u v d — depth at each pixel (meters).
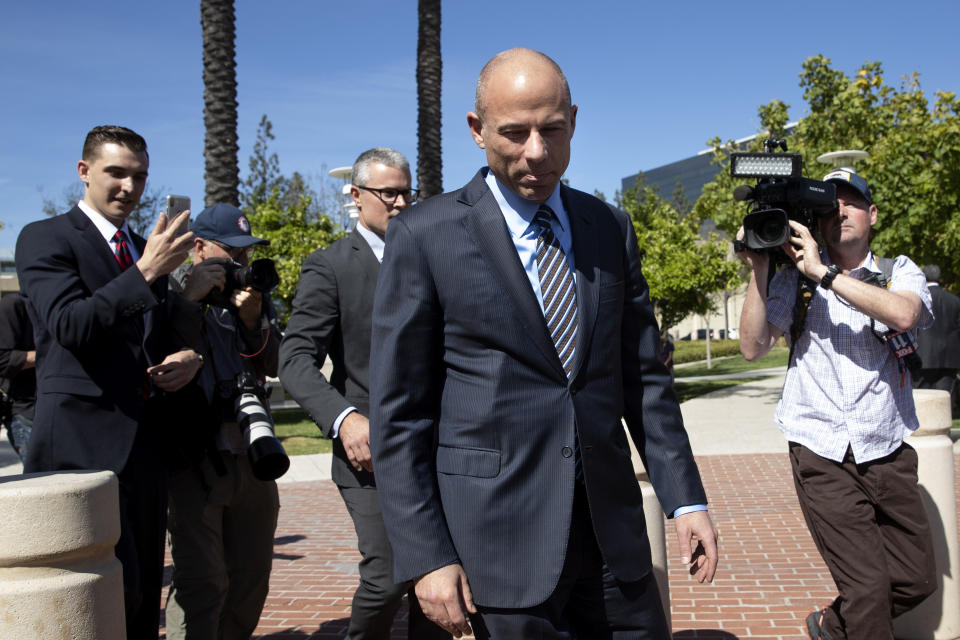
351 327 3.24
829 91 14.84
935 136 12.26
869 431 3.20
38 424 2.75
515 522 2.01
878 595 3.13
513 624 1.99
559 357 2.09
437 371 2.15
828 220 3.36
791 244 3.20
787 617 4.47
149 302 2.75
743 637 4.20
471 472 2.03
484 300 2.05
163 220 2.86
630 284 2.31
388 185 3.32
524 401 2.05
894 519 3.27
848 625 3.21
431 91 13.81
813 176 14.00
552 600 2.04
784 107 15.58
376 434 2.06
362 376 3.23
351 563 6.06
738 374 25.27
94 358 2.79
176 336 3.08
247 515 3.48
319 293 3.24
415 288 2.09
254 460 3.12
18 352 5.04
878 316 3.05
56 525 2.17
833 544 3.23
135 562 2.80
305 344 3.19
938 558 3.86
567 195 2.25
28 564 2.17
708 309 19.58
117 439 2.79
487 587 2.00
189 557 3.23
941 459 3.90
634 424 2.33
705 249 18.12
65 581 2.18
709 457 10.16
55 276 2.79
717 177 17.17
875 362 3.23
